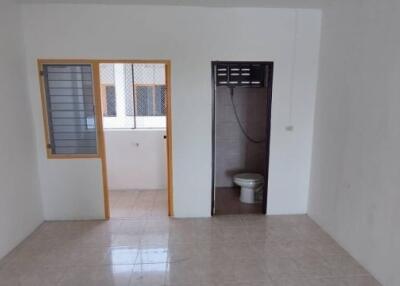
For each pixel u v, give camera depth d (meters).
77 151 3.50
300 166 3.68
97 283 2.41
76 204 3.59
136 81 4.87
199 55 3.35
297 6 3.23
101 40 3.26
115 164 4.67
